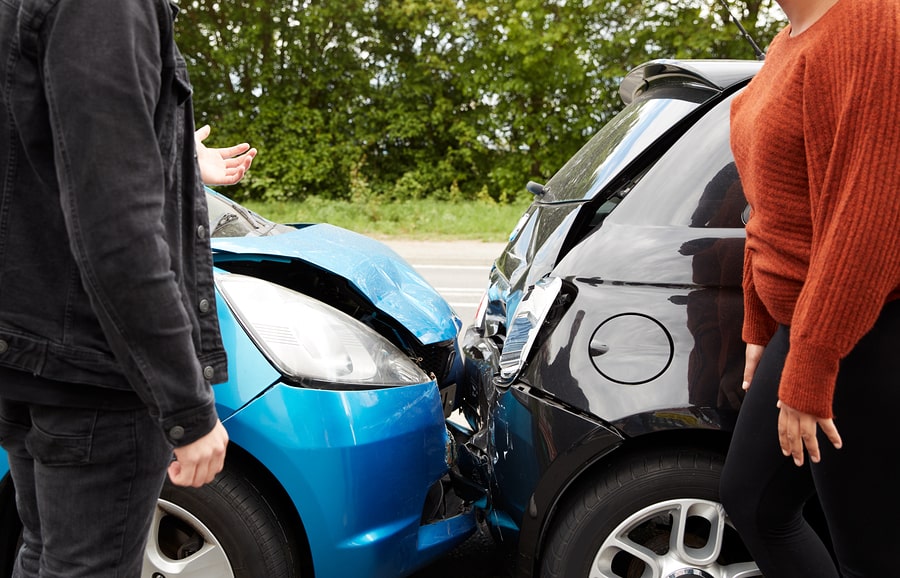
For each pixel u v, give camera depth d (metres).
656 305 1.96
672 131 2.17
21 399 1.30
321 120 19.44
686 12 18.53
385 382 2.16
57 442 1.32
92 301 1.21
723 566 1.97
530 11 18.77
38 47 1.21
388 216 15.30
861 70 1.35
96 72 1.17
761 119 1.55
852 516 1.52
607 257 2.03
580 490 1.98
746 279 1.77
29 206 1.27
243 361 1.97
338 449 1.99
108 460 1.35
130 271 1.18
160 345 1.22
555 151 19.47
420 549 2.20
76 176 1.18
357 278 2.77
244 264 2.75
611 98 19.48
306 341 2.07
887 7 1.37
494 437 2.12
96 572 1.37
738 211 2.02
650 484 1.93
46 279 1.28
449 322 3.05
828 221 1.43
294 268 2.78
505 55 19.22
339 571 2.02
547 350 2.01
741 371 1.90
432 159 19.95
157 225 1.22
